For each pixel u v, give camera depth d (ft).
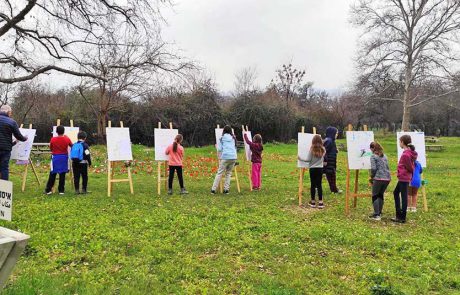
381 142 149.18
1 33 44.88
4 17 44.62
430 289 18.37
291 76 170.81
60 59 52.06
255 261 21.39
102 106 87.04
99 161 66.80
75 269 19.22
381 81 139.54
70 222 27.25
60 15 47.14
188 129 116.78
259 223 28.96
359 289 17.83
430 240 26.35
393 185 52.01
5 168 33.88
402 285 18.39
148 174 56.03
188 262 20.62
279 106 139.33
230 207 34.63
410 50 131.13
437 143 146.10
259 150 44.98
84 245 22.50
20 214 29.12
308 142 37.93
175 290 17.30
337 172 63.62
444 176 61.93
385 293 17.30
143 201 35.68
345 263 21.49
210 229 26.84
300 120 147.54
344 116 162.91
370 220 31.96
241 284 18.12
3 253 10.04
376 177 31.81
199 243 23.75
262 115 133.69
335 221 30.91
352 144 35.06
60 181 38.34
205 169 61.62
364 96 146.20
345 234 26.48
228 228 27.14
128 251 22.07
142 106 104.32
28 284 16.40
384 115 196.65
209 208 33.68
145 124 106.73
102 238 24.08
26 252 21.06
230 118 130.82
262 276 19.07
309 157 36.01
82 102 99.45
